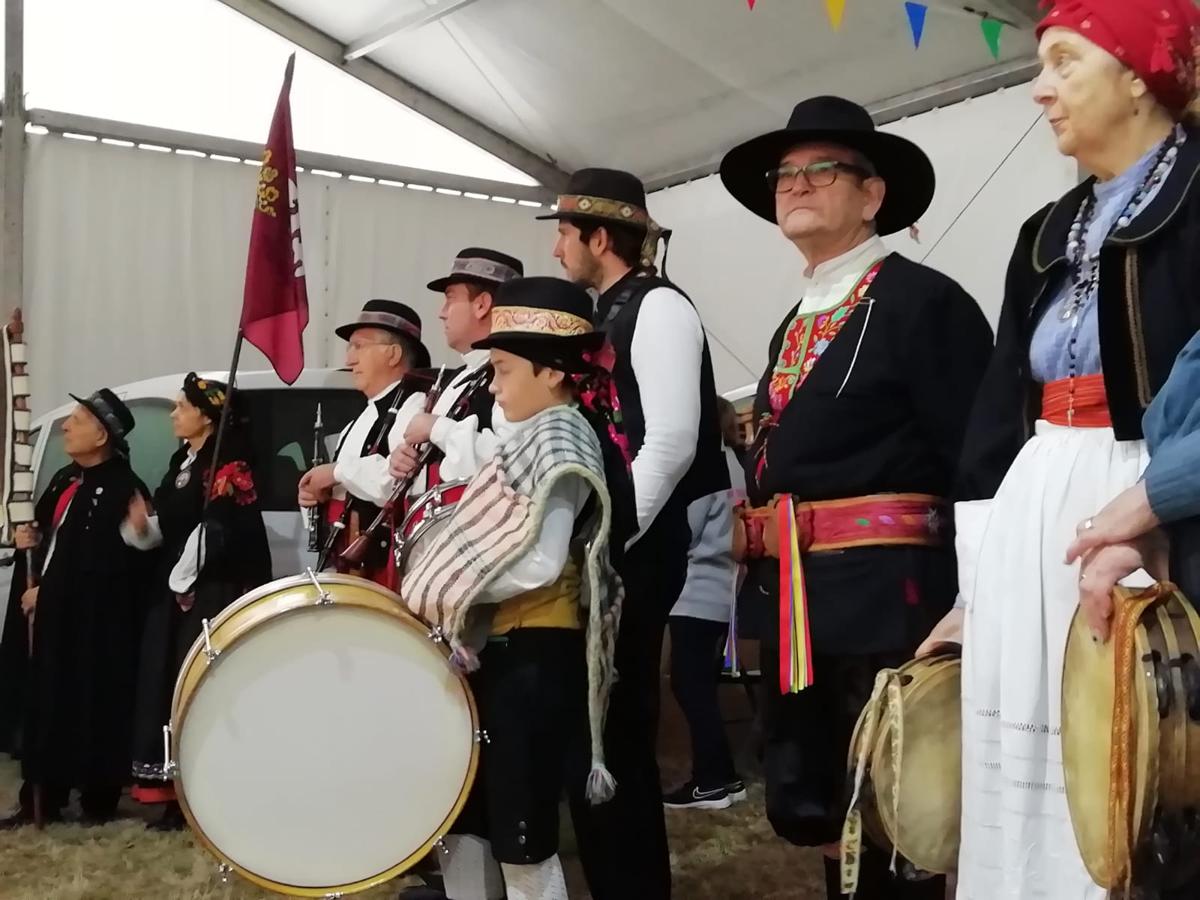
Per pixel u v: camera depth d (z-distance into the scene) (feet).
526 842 6.24
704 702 11.94
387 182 22.48
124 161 20.04
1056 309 5.00
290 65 10.00
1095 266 4.85
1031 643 4.52
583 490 6.40
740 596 6.93
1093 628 4.12
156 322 20.12
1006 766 4.50
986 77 16.96
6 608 13.80
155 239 20.21
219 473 11.69
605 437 6.70
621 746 6.94
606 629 6.33
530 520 6.07
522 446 6.30
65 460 14.46
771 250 20.22
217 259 20.71
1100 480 4.53
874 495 6.21
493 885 7.18
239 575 11.51
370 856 6.48
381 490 8.48
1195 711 3.72
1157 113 4.75
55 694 11.59
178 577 11.43
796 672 6.16
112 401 12.42
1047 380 4.98
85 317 19.58
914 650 6.04
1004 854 4.47
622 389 7.24
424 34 20.72
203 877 9.71
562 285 6.72
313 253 21.65
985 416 5.38
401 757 6.50
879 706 5.13
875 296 6.40
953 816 5.09
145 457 14.48
